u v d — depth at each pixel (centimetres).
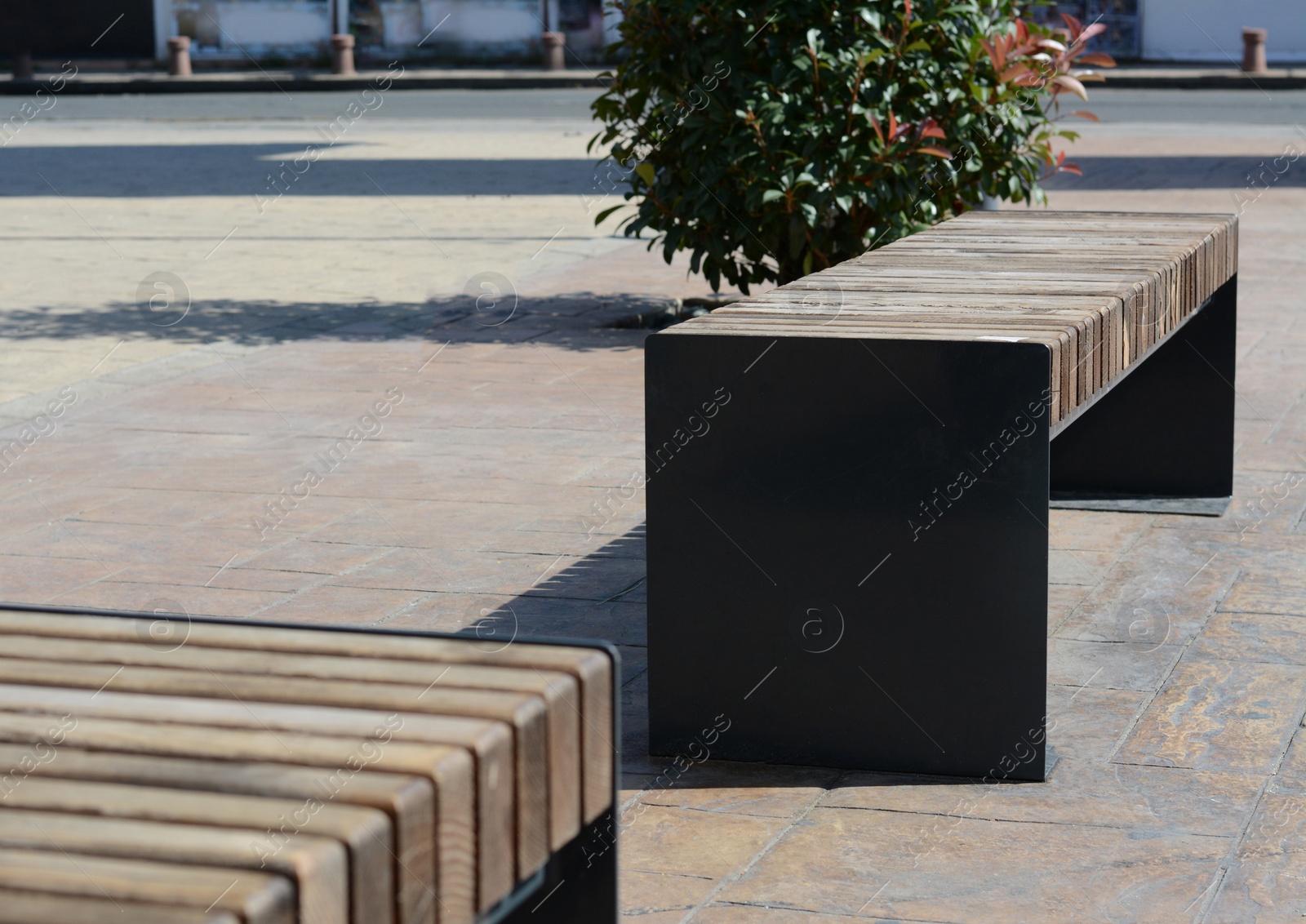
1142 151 1705
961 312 356
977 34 804
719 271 841
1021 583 320
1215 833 302
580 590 461
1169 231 504
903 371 318
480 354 818
